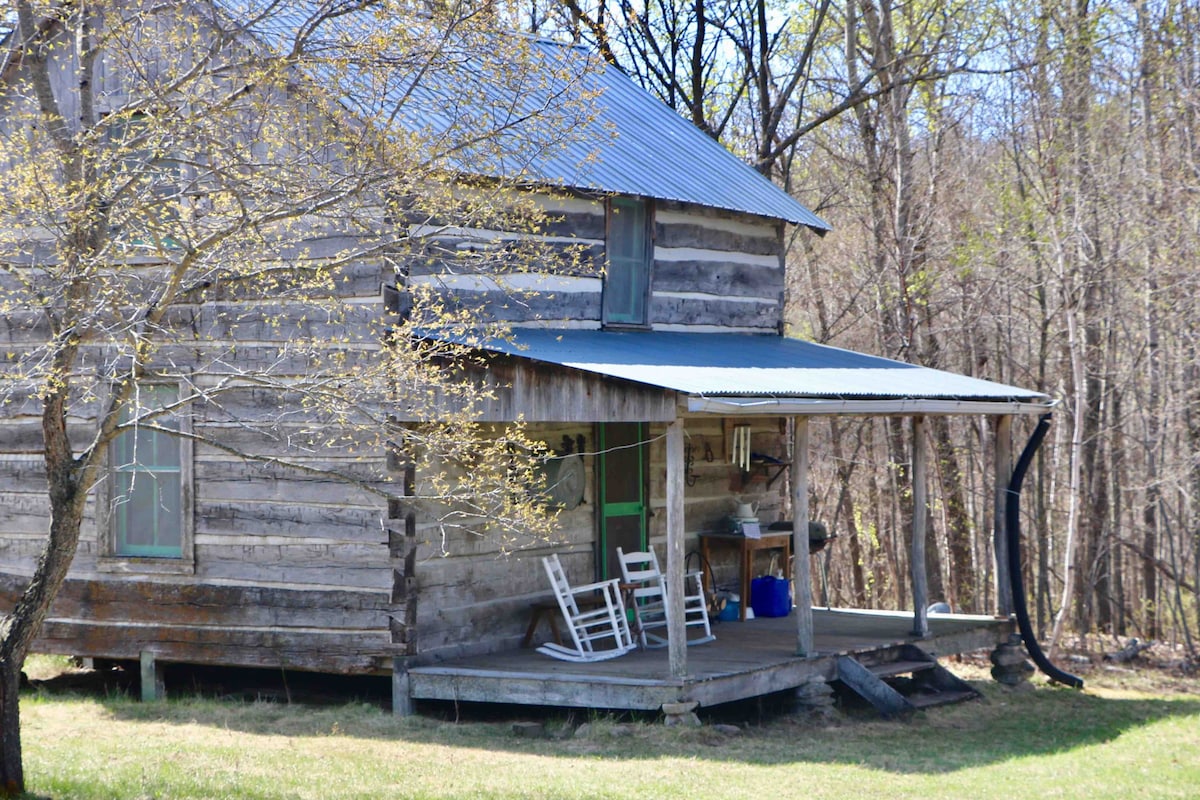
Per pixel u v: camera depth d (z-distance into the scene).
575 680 11.68
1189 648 18.30
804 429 12.94
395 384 10.34
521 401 11.49
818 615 16.81
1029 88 21.03
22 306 11.36
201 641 12.82
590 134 13.07
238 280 10.40
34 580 8.66
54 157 9.55
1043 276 21.81
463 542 12.85
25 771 9.44
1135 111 22.11
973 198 23.44
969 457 23.86
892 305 22.56
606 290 14.68
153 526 13.20
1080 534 21.61
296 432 12.38
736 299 16.67
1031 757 11.43
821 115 24.42
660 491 15.59
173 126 9.84
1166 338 20.89
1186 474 18.94
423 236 10.33
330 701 13.11
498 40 10.24
